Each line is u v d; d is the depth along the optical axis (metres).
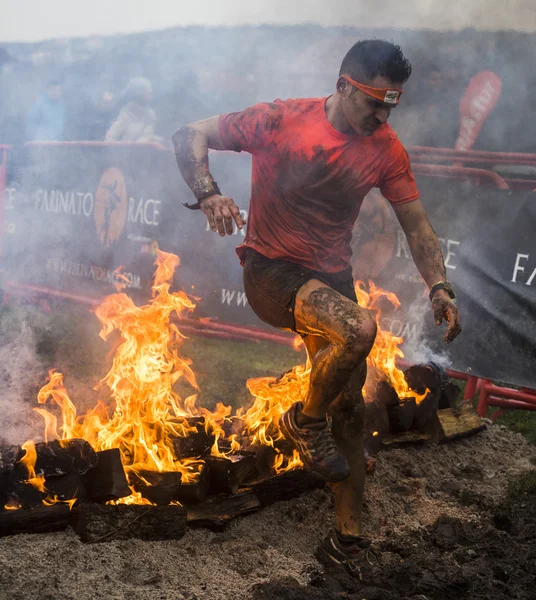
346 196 3.05
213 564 2.91
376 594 2.74
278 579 2.80
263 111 3.01
